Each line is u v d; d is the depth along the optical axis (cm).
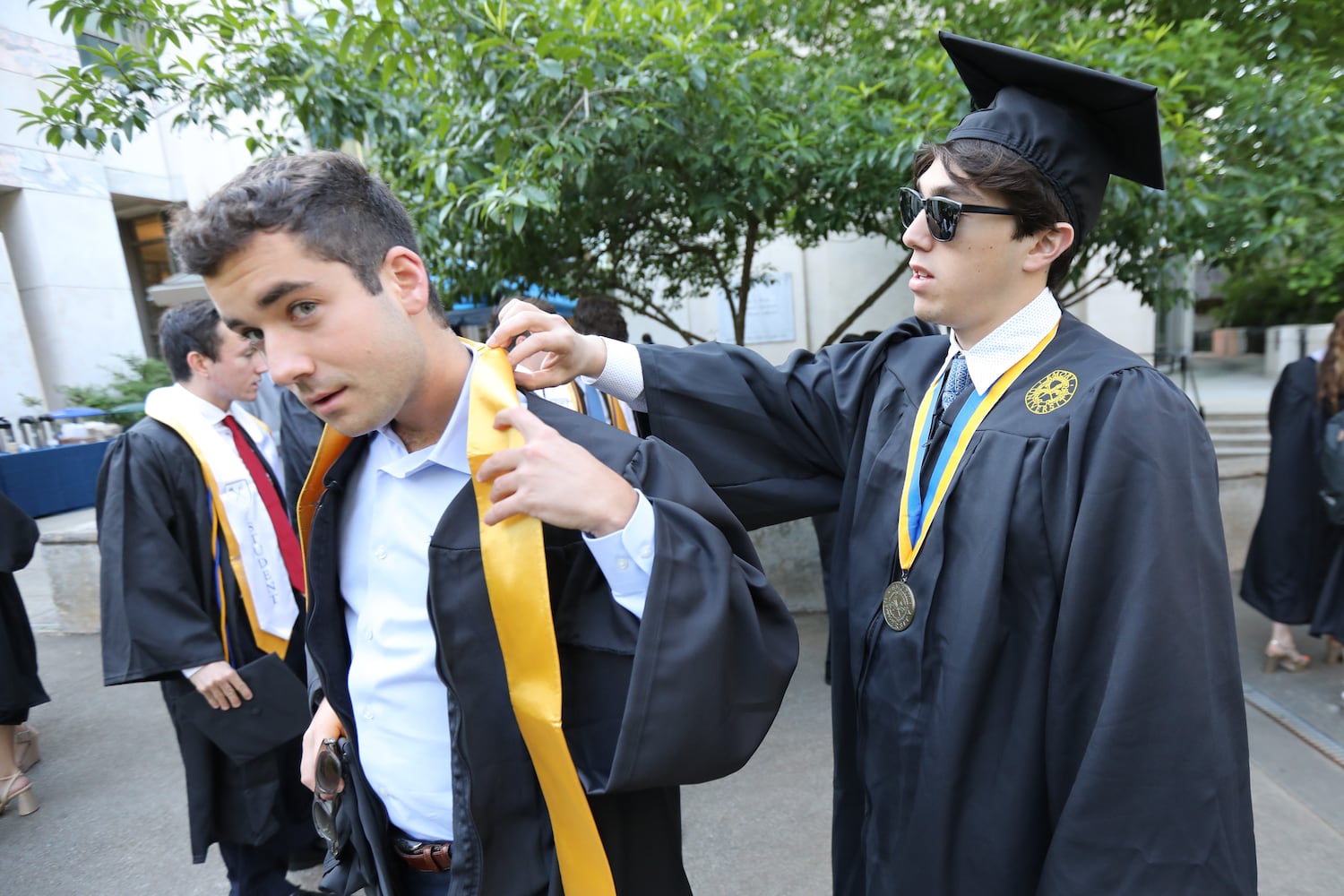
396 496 99
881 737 123
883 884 122
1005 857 108
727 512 92
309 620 108
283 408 213
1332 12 383
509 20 291
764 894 226
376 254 82
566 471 79
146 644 196
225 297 79
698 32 299
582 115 307
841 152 353
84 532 469
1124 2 396
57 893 246
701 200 357
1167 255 370
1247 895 99
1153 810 96
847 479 140
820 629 405
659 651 79
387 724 101
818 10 416
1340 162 338
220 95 324
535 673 84
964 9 391
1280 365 1025
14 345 1046
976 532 110
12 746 290
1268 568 339
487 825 91
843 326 479
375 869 112
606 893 85
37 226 1101
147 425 214
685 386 141
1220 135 352
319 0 320
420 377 89
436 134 312
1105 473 100
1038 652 106
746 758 87
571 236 398
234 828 212
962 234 111
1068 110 111
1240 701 102
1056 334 117
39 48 1091
